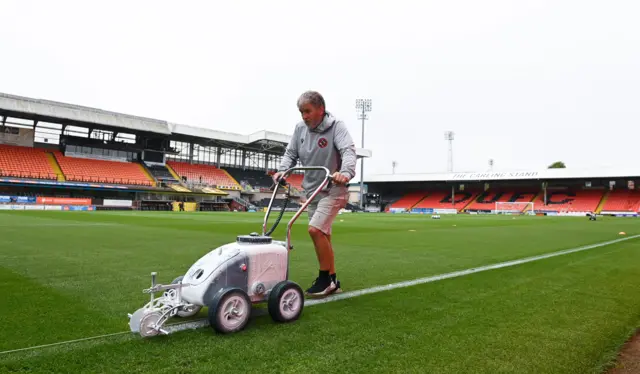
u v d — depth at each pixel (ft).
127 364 6.37
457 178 180.34
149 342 7.38
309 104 10.59
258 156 176.14
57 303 10.42
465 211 180.04
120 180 121.39
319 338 7.69
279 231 39.14
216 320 7.57
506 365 6.51
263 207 151.53
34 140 120.06
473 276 14.94
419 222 67.36
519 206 171.42
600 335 8.08
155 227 41.32
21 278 13.88
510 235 37.88
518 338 7.82
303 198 11.72
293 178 165.58
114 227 39.93
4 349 7.01
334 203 10.97
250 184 159.12
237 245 8.66
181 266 16.80
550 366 6.53
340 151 10.90
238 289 7.99
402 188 219.00
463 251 23.70
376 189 218.18
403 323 8.74
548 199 174.19
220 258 8.17
